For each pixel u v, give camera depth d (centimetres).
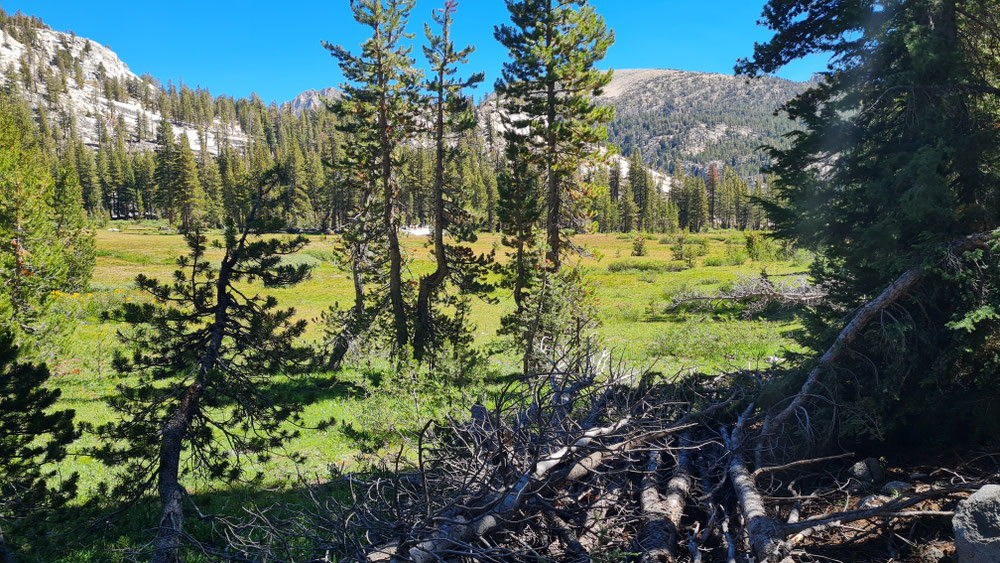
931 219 794
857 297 911
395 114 2381
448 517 618
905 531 598
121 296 4112
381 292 2639
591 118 2256
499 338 3192
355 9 2295
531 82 2289
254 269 931
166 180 13788
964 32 863
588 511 695
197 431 873
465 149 2508
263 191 939
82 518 920
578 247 2348
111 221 15275
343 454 1369
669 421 938
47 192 3294
